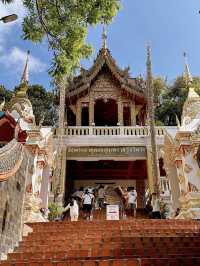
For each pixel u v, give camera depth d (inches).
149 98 795.4
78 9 348.5
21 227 360.2
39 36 356.8
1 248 292.2
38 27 355.9
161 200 635.5
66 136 880.3
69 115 1108.5
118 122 1027.9
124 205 788.6
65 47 352.2
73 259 268.2
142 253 282.8
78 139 882.8
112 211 565.3
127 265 242.2
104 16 353.4
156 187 676.7
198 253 275.4
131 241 315.6
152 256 269.0
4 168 301.0
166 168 665.0
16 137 352.5
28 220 475.8
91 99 1061.1
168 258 246.5
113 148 879.7
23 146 371.6
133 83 1096.8
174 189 620.1
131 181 1025.5
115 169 1023.0
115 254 282.0
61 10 351.6
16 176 349.7
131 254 281.4
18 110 628.4
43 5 352.2
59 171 768.3
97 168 1017.5
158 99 1568.7
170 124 1487.5
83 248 303.3
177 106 1477.6
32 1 354.9
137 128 904.3
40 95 1515.7
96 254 282.5
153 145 729.6
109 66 1069.1
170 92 1587.1
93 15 348.5
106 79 1087.6
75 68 369.7
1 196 298.4
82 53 363.9
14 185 342.3
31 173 522.3
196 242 308.0
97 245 305.1
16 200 349.1
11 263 250.2
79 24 353.1
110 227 383.2
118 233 350.0
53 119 1429.6
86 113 1123.3
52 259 269.0
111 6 347.3
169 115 1501.0
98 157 869.8
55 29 352.5
